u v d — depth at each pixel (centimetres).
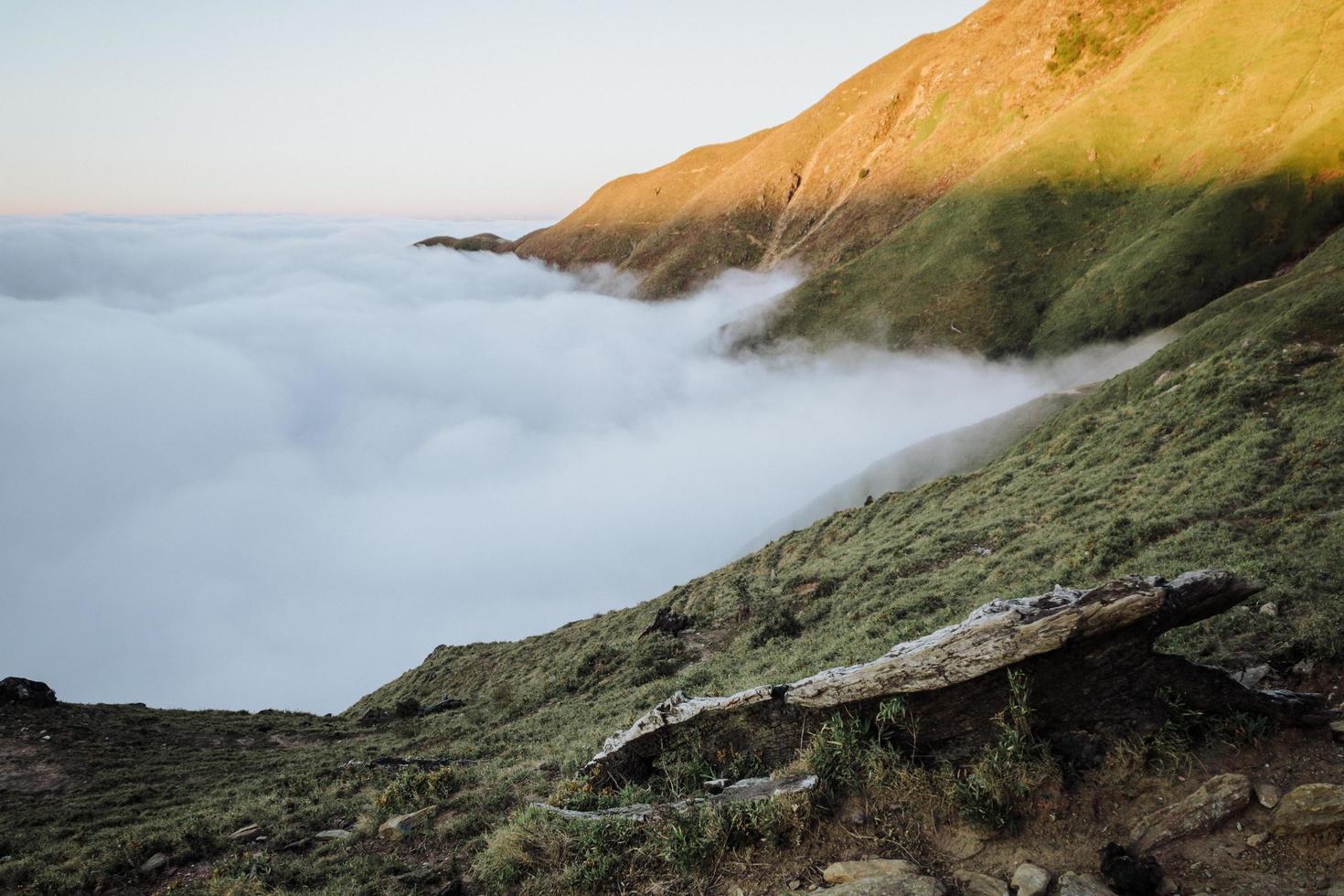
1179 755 667
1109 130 15488
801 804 732
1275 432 2192
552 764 1322
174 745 2708
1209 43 15150
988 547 2436
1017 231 15688
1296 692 798
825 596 2692
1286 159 10706
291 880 1008
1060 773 676
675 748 965
